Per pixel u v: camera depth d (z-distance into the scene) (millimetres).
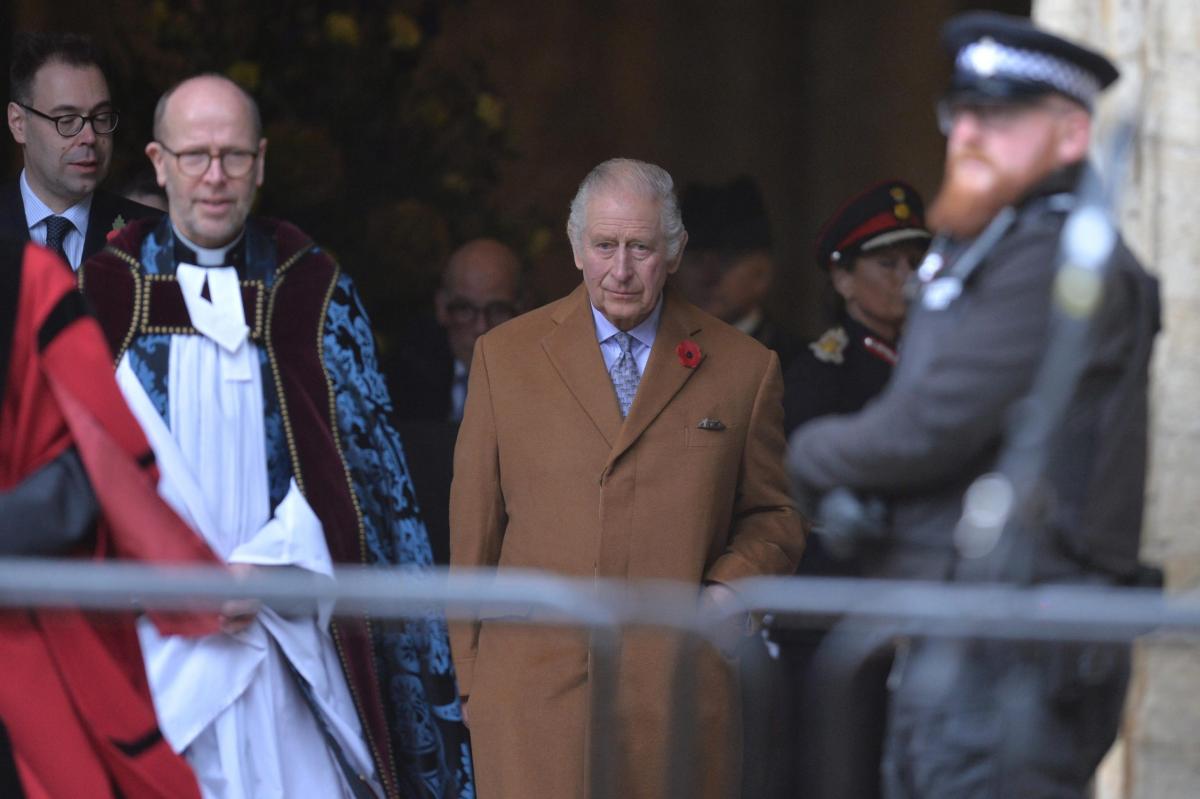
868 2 38312
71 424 15414
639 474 17781
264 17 23781
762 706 15930
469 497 18156
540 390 18078
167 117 16906
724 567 17734
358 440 17250
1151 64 18344
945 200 13992
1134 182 18328
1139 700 17453
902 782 14094
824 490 14125
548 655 17641
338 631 16875
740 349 18422
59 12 28266
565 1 37531
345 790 17047
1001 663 13766
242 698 16453
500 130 25078
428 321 25094
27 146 19312
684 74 38469
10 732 15133
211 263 17125
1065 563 13594
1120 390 13625
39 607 15055
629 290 17750
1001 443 13648
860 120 38406
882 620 14172
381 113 24219
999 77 13742
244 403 16828
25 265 15562
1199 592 15133
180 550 15484
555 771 17438
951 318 13758
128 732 15445
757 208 24406
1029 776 13695
